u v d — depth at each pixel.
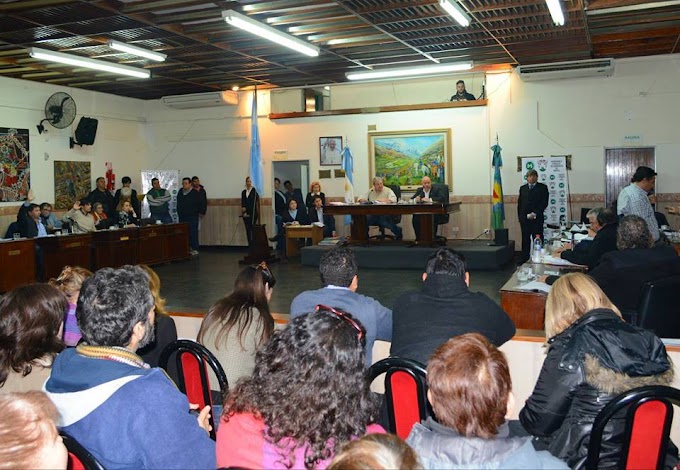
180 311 4.38
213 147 14.66
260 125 14.22
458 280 2.76
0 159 11.45
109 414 1.66
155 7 7.76
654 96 11.40
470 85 13.41
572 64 11.47
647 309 3.86
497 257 10.18
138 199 13.88
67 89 12.98
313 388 1.41
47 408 1.20
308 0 7.62
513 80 12.20
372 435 1.10
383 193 11.92
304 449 1.41
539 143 12.11
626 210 6.16
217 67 11.63
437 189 11.86
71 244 10.42
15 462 1.11
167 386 1.75
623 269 4.07
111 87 13.36
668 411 1.98
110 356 1.80
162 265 12.01
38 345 2.18
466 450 1.39
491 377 1.42
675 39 10.20
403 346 2.66
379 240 11.71
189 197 14.07
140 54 9.91
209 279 10.01
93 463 1.58
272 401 1.43
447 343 1.53
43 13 7.84
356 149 13.45
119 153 14.41
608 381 2.03
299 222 12.56
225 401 1.59
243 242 14.59
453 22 8.84
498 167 11.90
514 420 3.26
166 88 13.82
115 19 8.16
